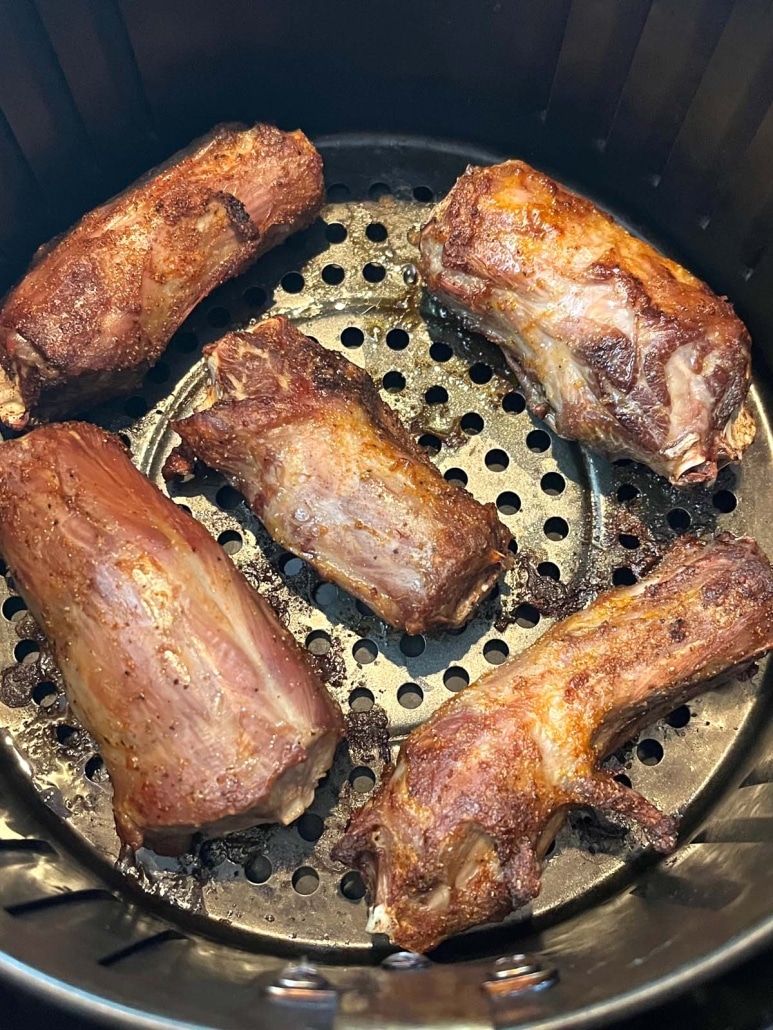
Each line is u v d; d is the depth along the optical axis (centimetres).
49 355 21
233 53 25
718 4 21
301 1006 15
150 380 25
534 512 24
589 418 21
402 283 26
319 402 20
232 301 26
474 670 22
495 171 22
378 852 18
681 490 24
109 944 17
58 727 21
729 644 19
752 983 17
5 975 15
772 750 21
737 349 20
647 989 15
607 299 20
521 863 17
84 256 21
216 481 24
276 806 18
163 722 17
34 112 23
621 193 27
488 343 25
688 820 21
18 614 22
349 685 22
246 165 23
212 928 20
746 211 24
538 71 26
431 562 19
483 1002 15
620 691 18
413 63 26
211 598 18
